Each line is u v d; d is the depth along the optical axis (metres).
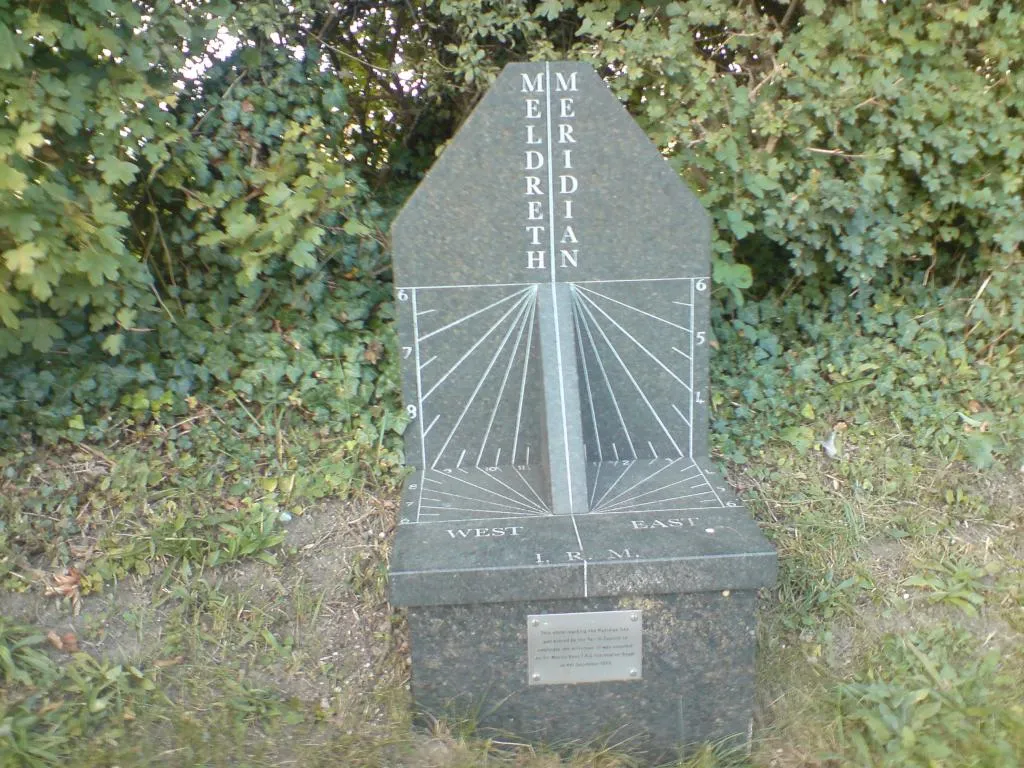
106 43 3.24
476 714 2.88
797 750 3.00
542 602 2.77
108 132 3.36
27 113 3.16
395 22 4.46
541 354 3.33
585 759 2.89
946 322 4.36
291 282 3.94
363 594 3.34
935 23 3.93
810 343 4.43
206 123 3.76
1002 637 3.34
